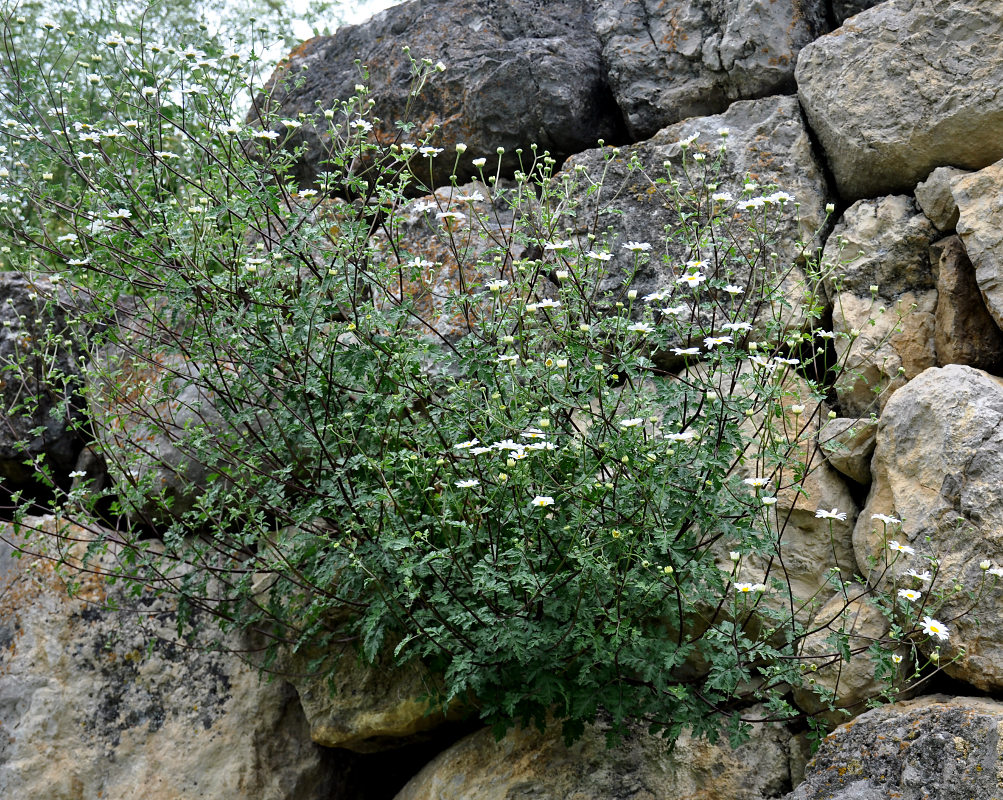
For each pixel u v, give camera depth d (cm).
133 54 407
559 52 476
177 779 414
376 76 511
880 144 390
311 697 406
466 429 335
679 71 457
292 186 380
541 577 309
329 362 360
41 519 455
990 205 356
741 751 339
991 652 308
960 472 323
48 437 475
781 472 359
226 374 384
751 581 356
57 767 414
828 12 451
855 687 330
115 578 411
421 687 383
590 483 299
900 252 385
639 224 429
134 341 409
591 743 355
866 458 364
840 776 289
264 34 416
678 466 312
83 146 418
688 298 399
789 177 412
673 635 359
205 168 398
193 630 423
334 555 357
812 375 394
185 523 393
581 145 474
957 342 365
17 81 401
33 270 413
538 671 325
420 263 355
